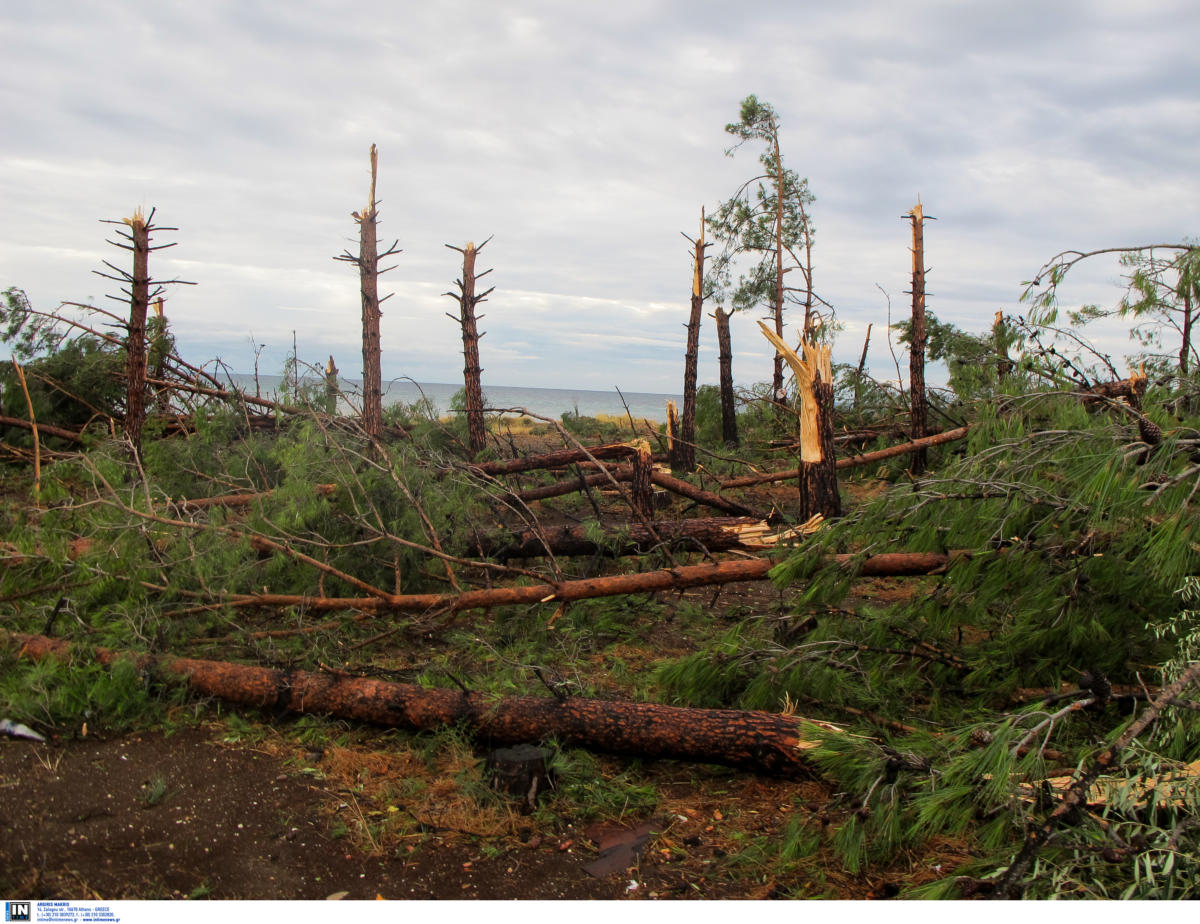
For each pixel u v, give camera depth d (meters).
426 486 6.88
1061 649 4.41
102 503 5.42
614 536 7.27
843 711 4.55
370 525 6.16
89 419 11.53
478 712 4.13
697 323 15.31
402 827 3.40
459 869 3.13
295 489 6.11
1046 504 4.50
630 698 4.89
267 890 2.94
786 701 4.33
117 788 3.62
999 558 4.45
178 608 5.34
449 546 6.82
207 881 2.98
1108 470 3.91
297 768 3.90
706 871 3.15
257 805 3.55
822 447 7.30
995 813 3.08
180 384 11.30
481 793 3.62
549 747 3.94
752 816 3.56
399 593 5.99
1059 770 3.50
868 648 4.66
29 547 5.03
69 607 4.93
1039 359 6.78
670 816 3.58
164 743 4.12
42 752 3.91
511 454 11.77
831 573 4.93
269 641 5.22
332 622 5.77
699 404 17.17
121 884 2.92
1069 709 3.29
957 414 11.98
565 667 5.37
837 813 3.43
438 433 11.30
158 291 10.27
